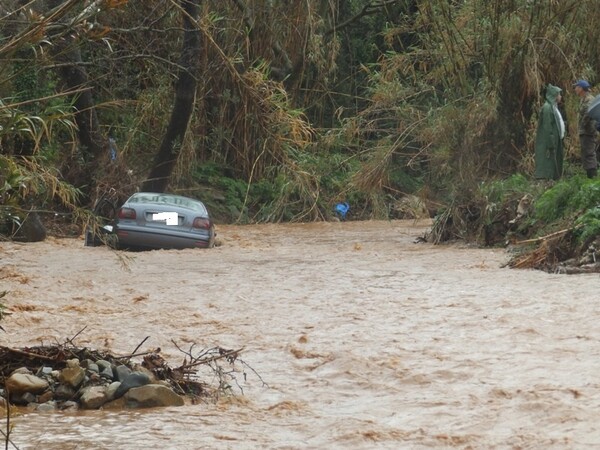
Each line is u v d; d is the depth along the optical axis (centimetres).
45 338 1928
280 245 4384
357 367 1678
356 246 4141
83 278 2967
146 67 5350
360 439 1260
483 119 4534
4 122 1382
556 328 2011
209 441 1256
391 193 6612
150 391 1454
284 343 1908
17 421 1358
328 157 6512
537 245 3444
